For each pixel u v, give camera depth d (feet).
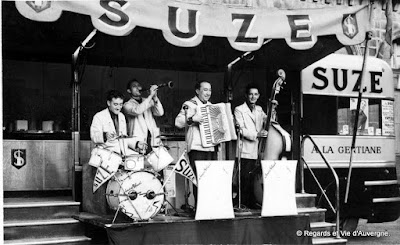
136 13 18.99
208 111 22.66
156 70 30.55
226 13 20.76
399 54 41.60
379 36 40.73
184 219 20.62
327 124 28.66
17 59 27.61
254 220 21.81
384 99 30.07
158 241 19.70
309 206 26.48
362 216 28.71
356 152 28.94
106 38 26.16
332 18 22.03
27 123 27.63
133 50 27.66
